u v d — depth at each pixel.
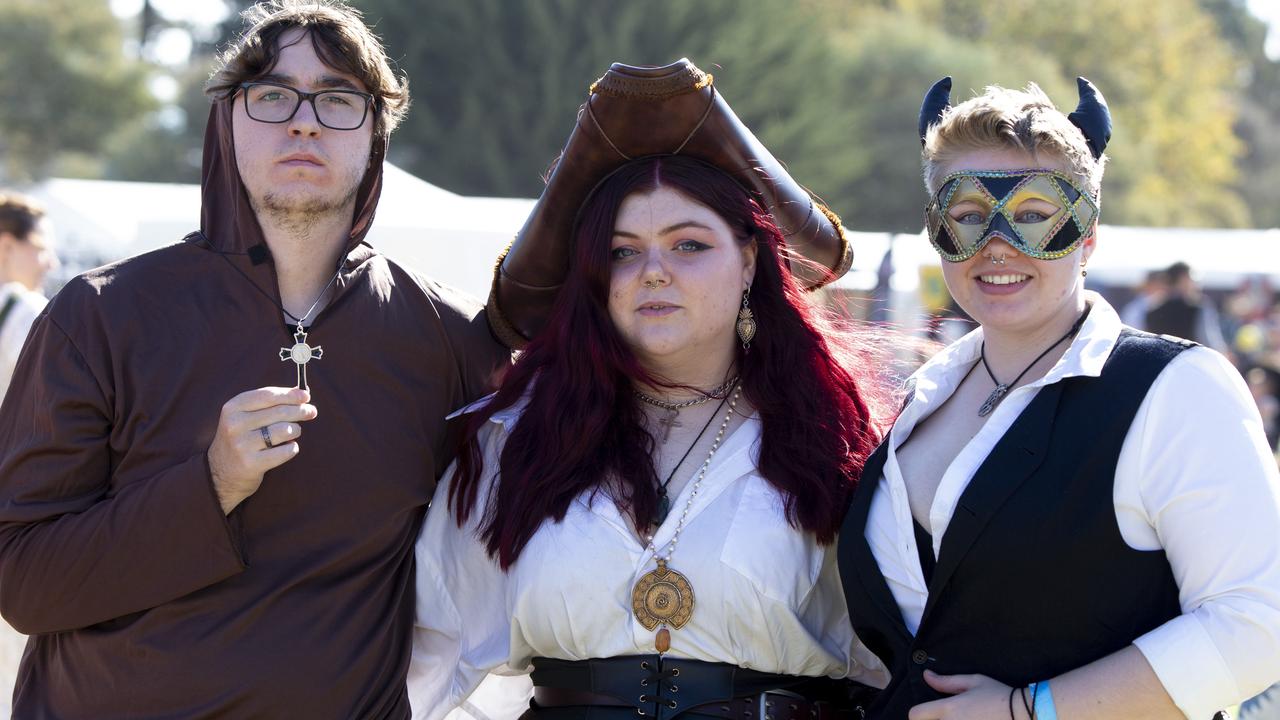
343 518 2.28
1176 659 1.80
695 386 2.49
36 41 32.16
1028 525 1.93
